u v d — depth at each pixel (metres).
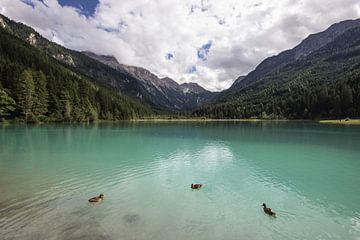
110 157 33.31
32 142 45.16
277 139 55.31
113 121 145.62
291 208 16.56
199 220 14.52
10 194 18.44
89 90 144.50
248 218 14.93
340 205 17.14
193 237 12.52
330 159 33.19
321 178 23.97
